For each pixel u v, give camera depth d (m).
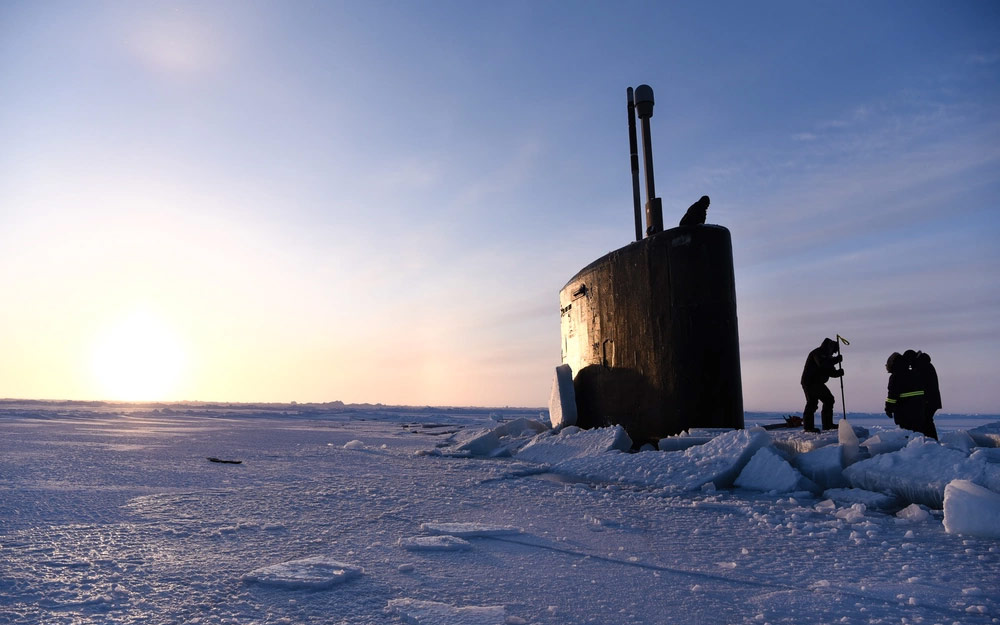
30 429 17.19
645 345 9.59
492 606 2.74
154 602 2.80
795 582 3.21
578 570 3.43
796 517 5.10
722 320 8.98
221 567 3.41
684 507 5.72
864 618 2.65
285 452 11.06
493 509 5.44
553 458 9.76
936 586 3.13
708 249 9.10
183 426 20.70
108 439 13.33
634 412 9.77
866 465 6.23
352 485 6.76
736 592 3.03
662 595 2.97
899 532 4.54
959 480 4.79
